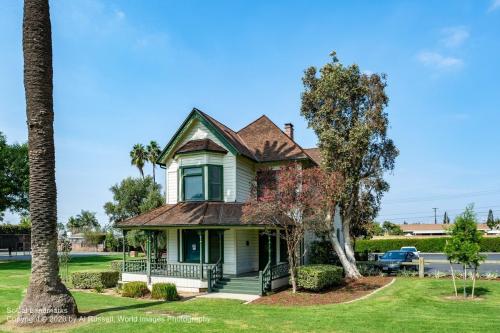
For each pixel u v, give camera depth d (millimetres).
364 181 25578
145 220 23734
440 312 14367
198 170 24703
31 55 13008
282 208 19297
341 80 24734
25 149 44344
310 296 19156
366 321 12703
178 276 22453
